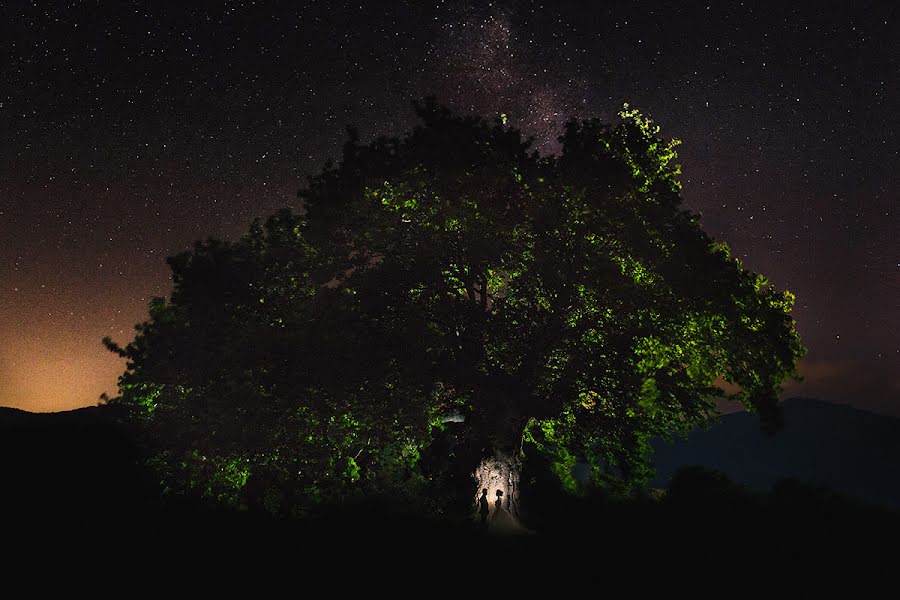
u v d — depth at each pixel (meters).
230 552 25.20
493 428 27.98
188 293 27.64
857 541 22.02
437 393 28.73
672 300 25.80
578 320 28.59
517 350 27.98
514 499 27.70
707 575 20.56
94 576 23.16
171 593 21.30
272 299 27.44
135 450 38.94
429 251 27.20
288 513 28.73
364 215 27.69
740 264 27.84
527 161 28.02
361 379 25.98
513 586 20.72
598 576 21.14
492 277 28.56
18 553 25.58
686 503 28.25
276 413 25.64
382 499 29.38
